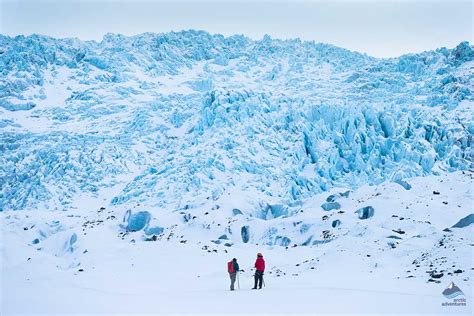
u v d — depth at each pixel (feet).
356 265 117.29
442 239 119.75
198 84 624.18
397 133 348.18
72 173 373.20
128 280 119.24
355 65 653.71
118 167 387.75
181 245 164.76
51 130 494.18
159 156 407.44
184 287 105.40
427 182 208.64
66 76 644.27
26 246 187.42
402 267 109.09
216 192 295.48
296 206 250.98
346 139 351.46
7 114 547.08
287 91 556.10
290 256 160.45
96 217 239.91
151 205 299.79
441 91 430.20
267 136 356.59
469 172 212.23
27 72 629.10
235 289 95.86
